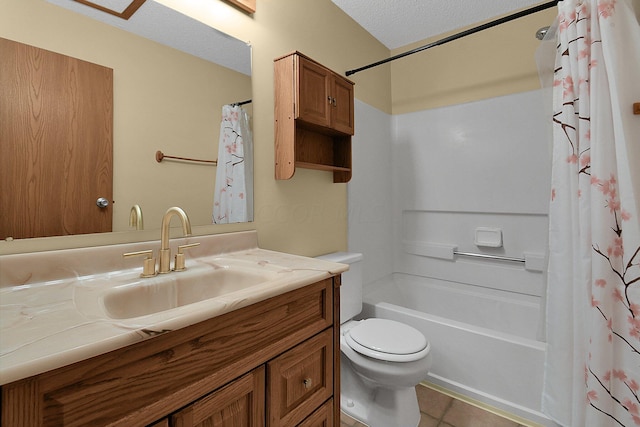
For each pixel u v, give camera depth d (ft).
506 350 4.81
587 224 3.92
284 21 5.05
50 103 2.72
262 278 3.02
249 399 2.37
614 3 3.94
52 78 2.73
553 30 4.51
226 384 2.19
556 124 4.33
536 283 6.46
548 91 4.56
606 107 3.86
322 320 3.07
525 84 6.56
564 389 4.08
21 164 2.57
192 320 1.90
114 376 1.67
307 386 2.84
